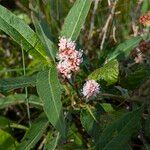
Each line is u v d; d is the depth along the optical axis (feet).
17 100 1.22
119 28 1.54
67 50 1.02
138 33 1.45
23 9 1.71
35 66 1.45
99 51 1.46
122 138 0.99
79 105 1.11
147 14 1.24
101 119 1.07
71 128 1.20
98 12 1.57
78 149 1.12
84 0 1.15
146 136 1.18
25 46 1.09
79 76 1.18
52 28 1.59
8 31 1.07
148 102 1.14
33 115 1.40
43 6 1.63
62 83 1.09
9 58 1.61
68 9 1.60
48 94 0.95
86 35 1.54
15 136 1.36
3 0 1.78
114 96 1.14
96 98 1.14
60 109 0.92
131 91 1.19
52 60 1.10
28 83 1.07
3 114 1.46
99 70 1.09
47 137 1.17
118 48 1.26
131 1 1.56
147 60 1.25
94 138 1.04
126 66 1.35
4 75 1.53
